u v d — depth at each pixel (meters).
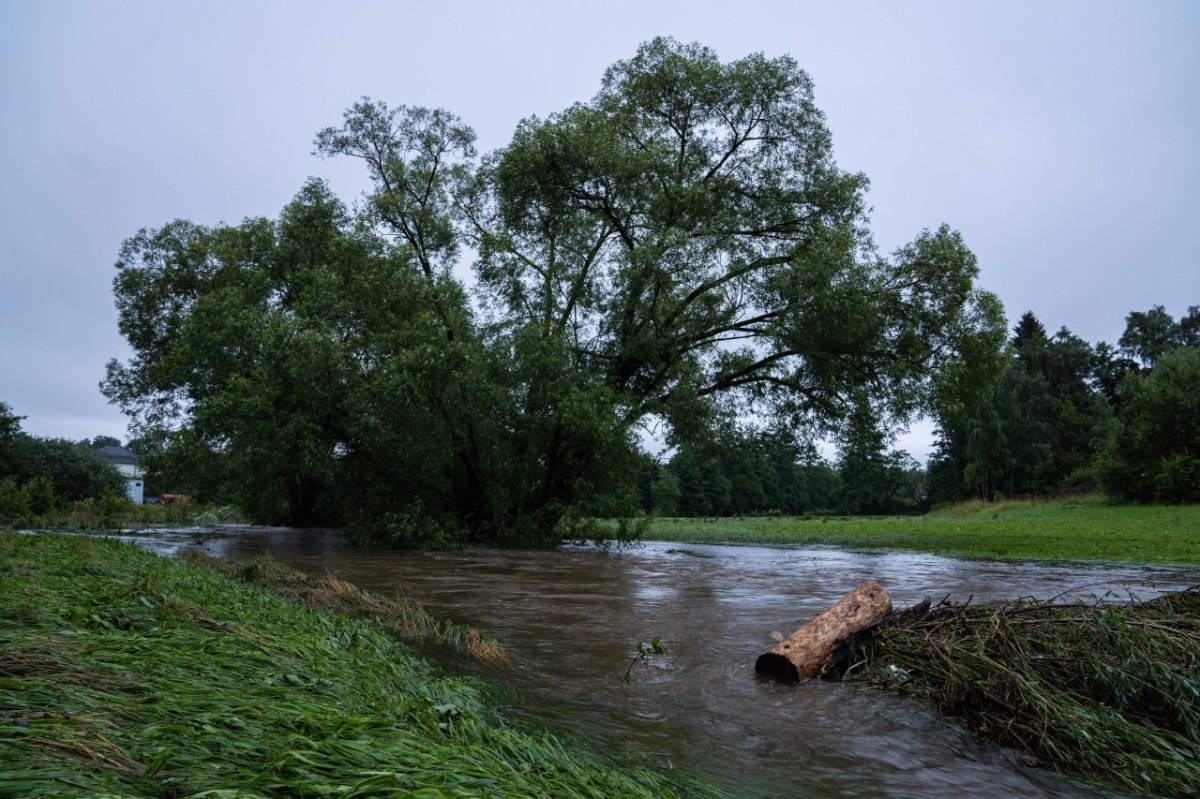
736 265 23.67
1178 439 44.88
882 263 21.14
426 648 6.37
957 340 21.08
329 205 25.09
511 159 22.30
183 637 4.13
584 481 21.23
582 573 13.08
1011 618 5.68
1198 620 5.42
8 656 2.88
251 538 23.05
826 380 22.03
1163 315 78.56
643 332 21.72
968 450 69.31
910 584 10.91
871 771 3.82
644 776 3.33
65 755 1.97
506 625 7.65
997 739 4.34
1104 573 12.52
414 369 18.75
